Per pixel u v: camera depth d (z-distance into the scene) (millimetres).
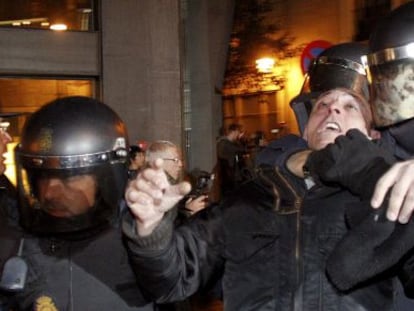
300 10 14094
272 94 14508
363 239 1549
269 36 13859
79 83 8281
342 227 1740
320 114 1999
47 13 8055
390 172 1460
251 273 1829
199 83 10492
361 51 2115
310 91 2184
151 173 1688
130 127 8406
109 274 2141
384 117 2000
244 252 1844
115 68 8312
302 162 1847
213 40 10633
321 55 2186
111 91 8297
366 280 1689
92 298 2131
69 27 8180
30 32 7930
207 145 10461
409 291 1708
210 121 10469
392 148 2043
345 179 1671
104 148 2070
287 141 2027
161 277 1819
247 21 13469
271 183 1860
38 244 2164
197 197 3344
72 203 2064
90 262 2143
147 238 1758
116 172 2104
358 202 1656
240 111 15062
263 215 1844
